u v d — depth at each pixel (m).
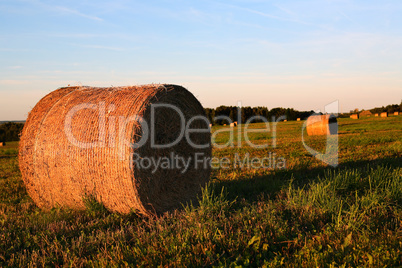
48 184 7.39
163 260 4.18
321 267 3.87
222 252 4.40
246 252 4.29
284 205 6.48
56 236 5.47
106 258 4.26
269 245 4.61
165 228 5.32
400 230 4.99
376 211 5.90
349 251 4.24
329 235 4.79
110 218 6.44
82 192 6.89
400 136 20.69
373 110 71.56
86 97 7.23
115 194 6.52
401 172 8.57
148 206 6.62
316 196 6.50
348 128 31.83
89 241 5.12
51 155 7.12
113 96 6.89
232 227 5.31
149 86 7.11
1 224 6.21
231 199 7.41
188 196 7.77
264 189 8.12
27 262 4.54
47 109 7.57
